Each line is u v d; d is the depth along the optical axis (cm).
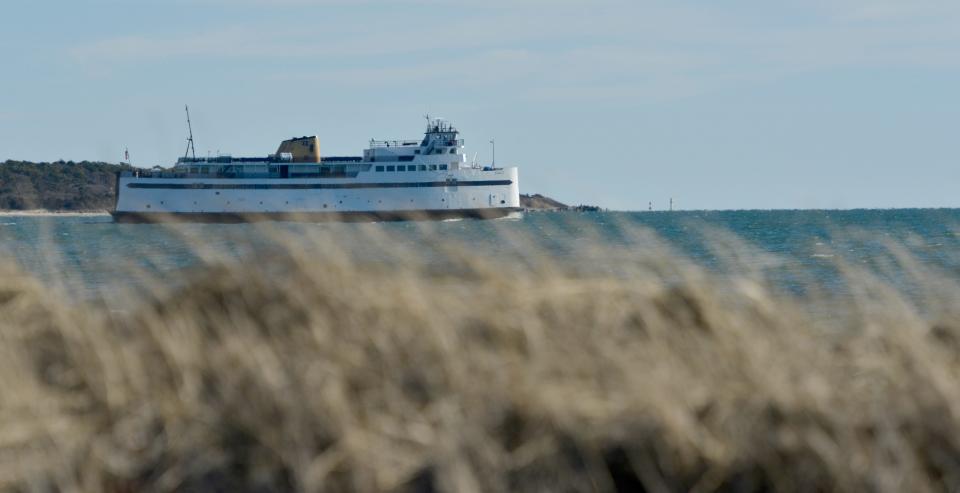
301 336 2628
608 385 2350
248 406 2370
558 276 2953
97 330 2831
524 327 2603
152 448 2377
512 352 2542
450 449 2194
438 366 2420
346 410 2311
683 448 2209
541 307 2769
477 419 2280
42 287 3294
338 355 2505
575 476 2205
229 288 2989
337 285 2830
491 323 2633
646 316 2680
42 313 3052
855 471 2186
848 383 2427
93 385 2558
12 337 2856
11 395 2512
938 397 2316
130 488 2316
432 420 2284
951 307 3036
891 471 2194
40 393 2559
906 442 2253
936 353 2552
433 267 3159
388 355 2486
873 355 2567
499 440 2261
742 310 2877
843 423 2258
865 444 2238
